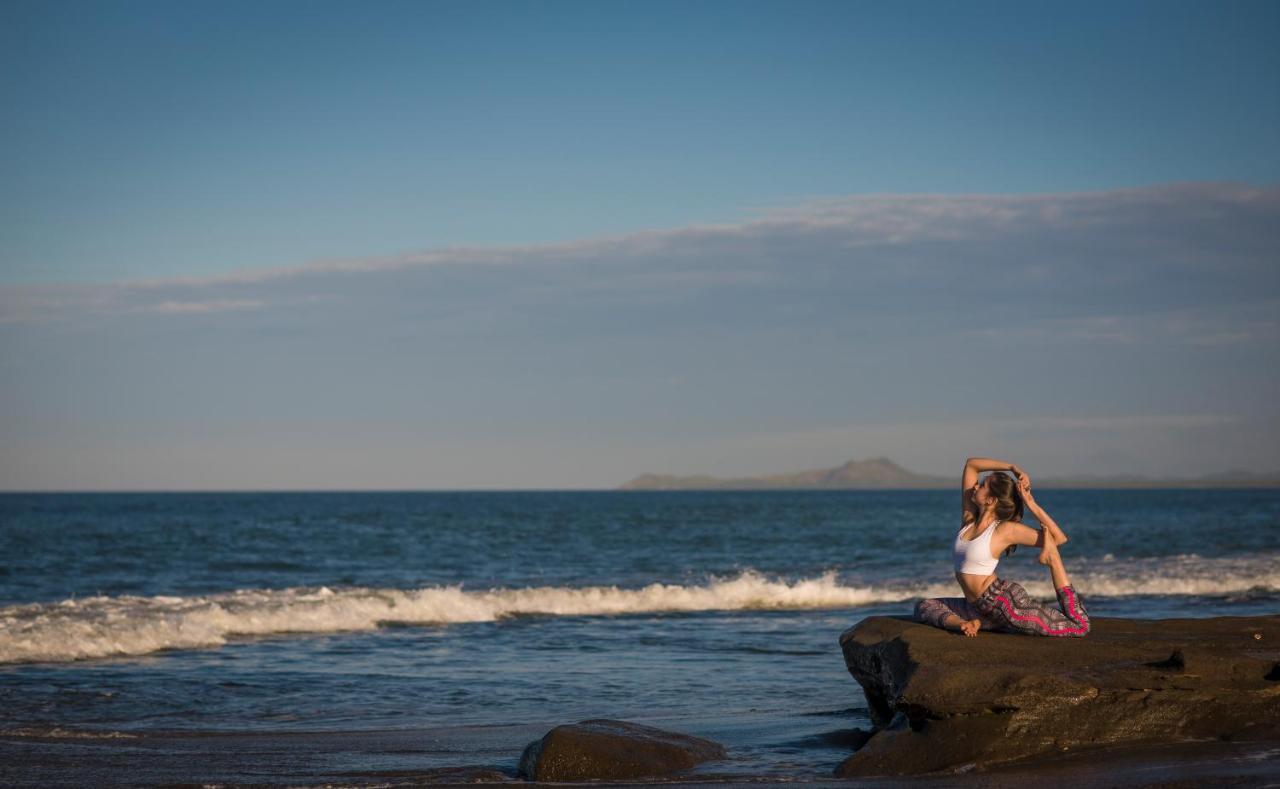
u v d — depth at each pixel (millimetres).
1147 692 7582
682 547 43750
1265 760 6891
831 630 18344
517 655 15539
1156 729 7477
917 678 7840
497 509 106750
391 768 8617
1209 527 56188
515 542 47219
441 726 10703
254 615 18422
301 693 12586
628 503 147875
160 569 32344
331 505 128750
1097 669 7836
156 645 15922
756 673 13852
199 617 18109
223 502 151000
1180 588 23797
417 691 12695
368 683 13219
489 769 8508
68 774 8438
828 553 39250
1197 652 7898
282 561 35562
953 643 8336
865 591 23328
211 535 50250
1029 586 24047
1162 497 191125
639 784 7652
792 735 9617
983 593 8633
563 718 11070
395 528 59688
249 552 39375
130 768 8664
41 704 11867
